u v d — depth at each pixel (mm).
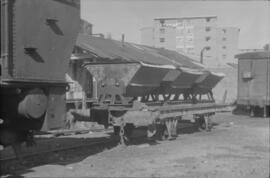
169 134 15656
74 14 10289
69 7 10102
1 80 8094
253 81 28219
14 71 8398
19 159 10578
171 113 15516
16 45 8453
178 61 22969
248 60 28453
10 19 8320
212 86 21188
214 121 24734
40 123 9375
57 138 15562
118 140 15094
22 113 8641
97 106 14328
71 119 14297
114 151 12711
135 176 9445
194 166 10703
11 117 8859
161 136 15625
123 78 14133
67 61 10109
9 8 8289
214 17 98500
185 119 22109
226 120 25609
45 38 9305
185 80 18031
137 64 13828
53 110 9562
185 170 10211
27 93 8695
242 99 28750
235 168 10547
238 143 15164
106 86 14398
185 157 12055
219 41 98375
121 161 11180
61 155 11648
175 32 100812
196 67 22922
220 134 17984
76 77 21766
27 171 9414
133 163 10969
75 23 10328
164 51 26078
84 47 20766
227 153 12891
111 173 9680
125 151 12805
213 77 20453
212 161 11484
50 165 10195
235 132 18875
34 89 8797
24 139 9359
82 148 12977
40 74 9141
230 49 98000
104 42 23594
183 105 17047
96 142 14250
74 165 10414
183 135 17375
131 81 14062
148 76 14742
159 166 10664
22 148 12508
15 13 8430
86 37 23453
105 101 14484
